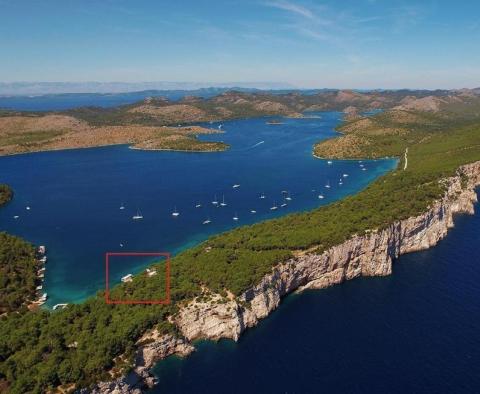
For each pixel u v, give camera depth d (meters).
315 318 153.88
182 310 143.12
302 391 118.94
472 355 130.88
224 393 119.50
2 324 144.75
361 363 128.88
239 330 143.62
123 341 126.19
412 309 157.25
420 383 119.88
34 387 110.75
